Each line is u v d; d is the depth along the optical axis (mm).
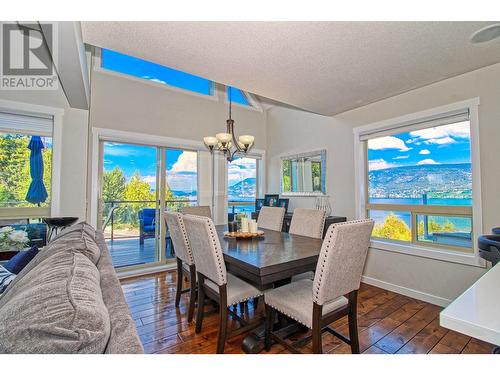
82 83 2377
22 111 2938
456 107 2566
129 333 723
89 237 1581
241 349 1940
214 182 4652
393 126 3104
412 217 3033
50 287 755
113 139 3697
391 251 3129
